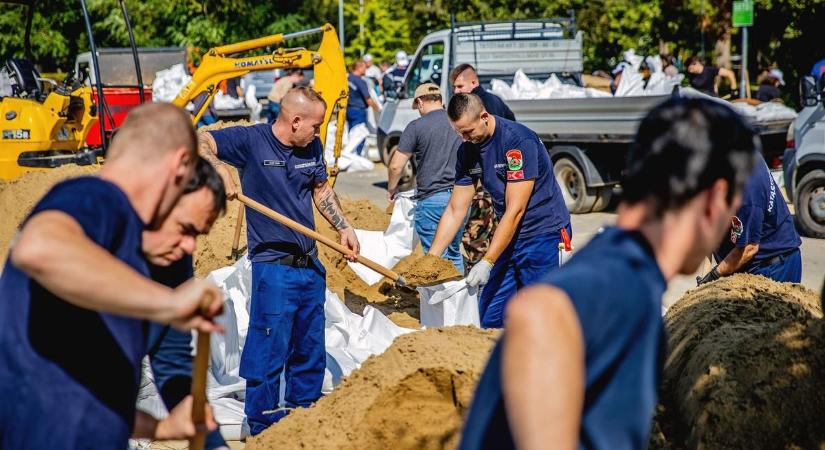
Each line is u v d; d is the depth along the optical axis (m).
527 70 15.43
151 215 2.52
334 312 6.22
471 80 8.36
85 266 2.13
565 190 13.30
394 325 6.44
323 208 5.44
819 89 11.23
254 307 5.12
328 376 5.69
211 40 25.44
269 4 27.05
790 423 3.32
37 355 2.37
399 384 3.53
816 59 23.44
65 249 2.12
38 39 24.36
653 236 1.90
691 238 1.89
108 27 25.70
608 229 1.95
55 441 2.37
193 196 2.59
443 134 7.64
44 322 2.37
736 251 5.11
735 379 3.48
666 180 1.87
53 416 2.36
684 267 1.92
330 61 9.78
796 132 11.41
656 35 25.22
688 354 4.05
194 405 2.61
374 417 3.52
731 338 3.78
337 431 3.57
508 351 1.75
